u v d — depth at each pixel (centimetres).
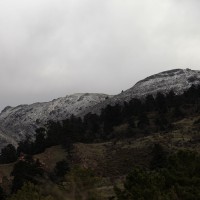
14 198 4522
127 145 12162
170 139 11538
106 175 10219
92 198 2409
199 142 10788
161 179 4225
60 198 969
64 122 13600
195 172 4412
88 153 11819
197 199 3959
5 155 13062
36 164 9269
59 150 12262
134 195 3981
